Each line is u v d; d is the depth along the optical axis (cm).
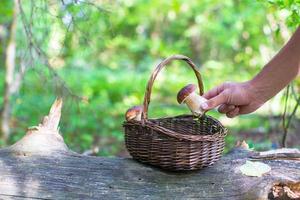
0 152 153
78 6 198
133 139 146
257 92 137
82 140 321
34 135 157
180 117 154
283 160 153
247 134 348
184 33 688
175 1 568
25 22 210
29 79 384
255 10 381
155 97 525
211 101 138
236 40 566
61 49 213
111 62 678
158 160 143
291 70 133
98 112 432
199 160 141
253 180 143
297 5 172
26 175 145
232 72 589
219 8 590
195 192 142
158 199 142
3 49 346
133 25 716
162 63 139
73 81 494
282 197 142
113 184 145
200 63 707
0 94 424
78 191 143
